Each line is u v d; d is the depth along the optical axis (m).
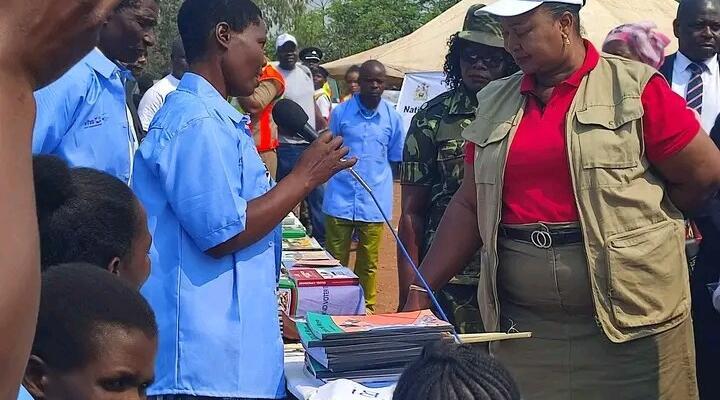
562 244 2.85
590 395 2.93
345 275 3.67
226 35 2.72
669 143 2.77
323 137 2.77
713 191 2.88
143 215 2.03
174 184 2.55
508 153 2.92
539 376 2.99
